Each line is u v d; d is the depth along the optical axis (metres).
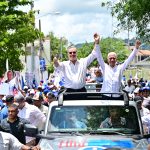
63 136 10.69
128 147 10.10
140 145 10.24
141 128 10.98
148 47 23.66
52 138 10.57
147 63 54.03
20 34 31.66
